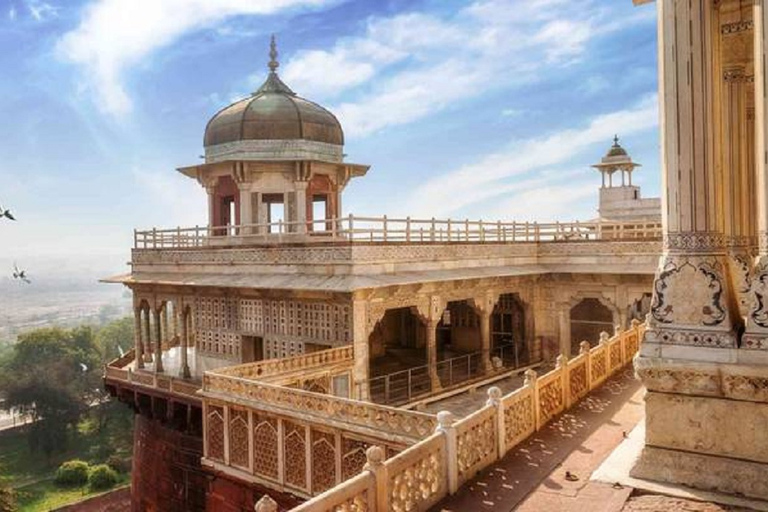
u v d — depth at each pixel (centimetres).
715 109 729
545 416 1008
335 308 1712
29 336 6128
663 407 710
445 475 732
